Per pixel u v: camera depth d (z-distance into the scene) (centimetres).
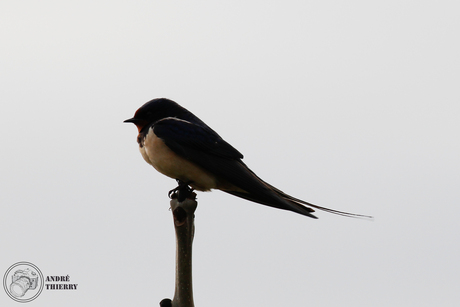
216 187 1048
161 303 838
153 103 1078
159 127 1013
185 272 820
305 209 961
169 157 1000
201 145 1011
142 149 1050
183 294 820
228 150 1036
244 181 991
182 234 821
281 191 1048
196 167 1005
